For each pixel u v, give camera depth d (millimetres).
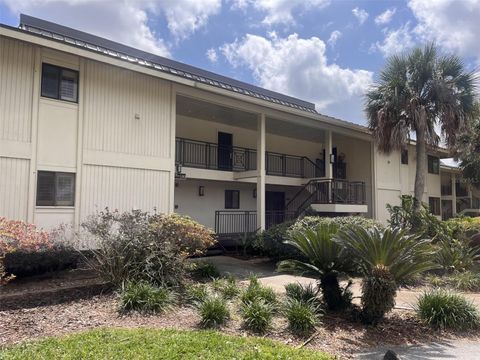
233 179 15320
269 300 6832
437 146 17547
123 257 7805
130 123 11344
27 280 8617
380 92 16516
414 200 15547
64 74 10211
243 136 17969
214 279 8695
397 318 6695
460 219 16156
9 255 8188
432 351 5246
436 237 11852
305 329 5742
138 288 6895
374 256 6027
